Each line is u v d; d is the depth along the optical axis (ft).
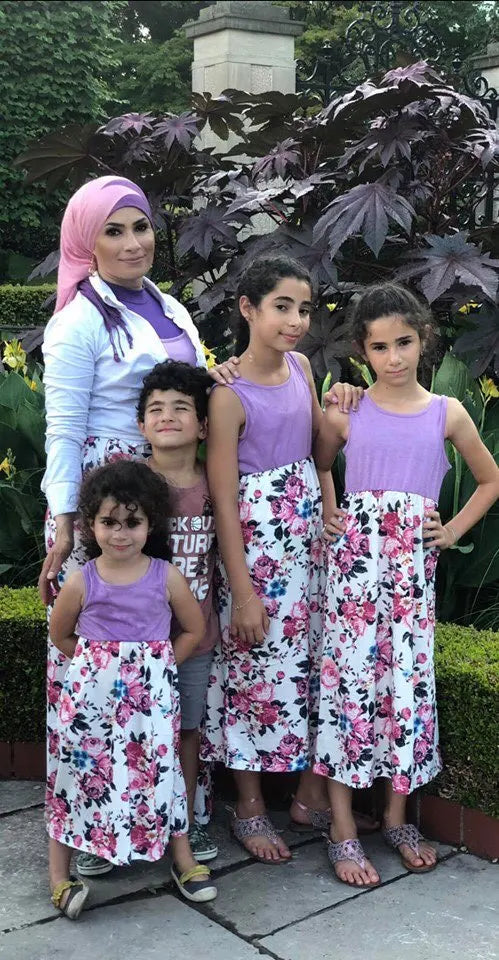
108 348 7.43
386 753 7.88
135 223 7.51
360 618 7.71
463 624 10.54
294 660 8.01
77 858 7.93
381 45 19.70
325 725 8.02
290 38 20.42
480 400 11.73
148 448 7.72
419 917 7.24
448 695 8.18
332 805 8.09
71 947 6.90
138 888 7.70
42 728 9.55
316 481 8.13
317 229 11.28
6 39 49.49
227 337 13.88
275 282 7.38
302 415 7.86
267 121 14.25
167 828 7.27
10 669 9.47
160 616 7.22
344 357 12.05
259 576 7.80
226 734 8.18
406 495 7.61
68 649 7.41
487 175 14.26
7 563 11.82
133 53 67.56
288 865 8.06
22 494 11.22
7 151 49.73
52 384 7.32
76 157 14.16
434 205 13.07
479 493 7.97
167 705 7.25
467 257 11.18
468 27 43.73
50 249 52.60
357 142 12.81
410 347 7.56
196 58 20.89
